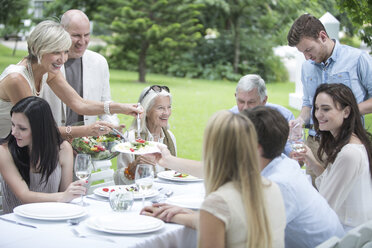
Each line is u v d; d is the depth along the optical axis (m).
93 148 2.88
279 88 14.20
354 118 2.46
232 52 16.80
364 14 4.15
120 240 1.87
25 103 2.47
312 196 2.04
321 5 9.73
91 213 2.21
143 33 14.49
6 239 1.87
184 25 15.34
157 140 3.22
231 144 1.60
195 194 2.45
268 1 15.57
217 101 11.48
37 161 2.51
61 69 3.39
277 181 1.93
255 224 1.60
